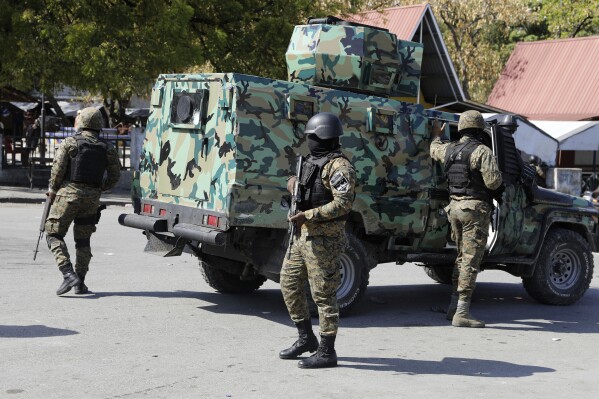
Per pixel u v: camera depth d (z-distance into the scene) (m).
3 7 30.09
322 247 8.22
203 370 8.18
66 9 31.09
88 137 11.59
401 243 11.77
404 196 11.50
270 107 10.38
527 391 7.86
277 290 13.10
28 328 9.66
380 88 12.34
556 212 12.67
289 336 9.82
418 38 40.78
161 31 31.27
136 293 12.15
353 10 38.06
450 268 14.31
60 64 31.19
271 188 10.32
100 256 15.74
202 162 10.76
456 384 8.02
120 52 30.19
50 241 11.60
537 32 73.56
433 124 11.72
